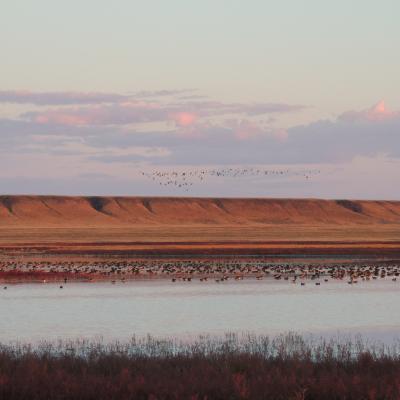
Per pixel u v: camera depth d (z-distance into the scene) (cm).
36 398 7538
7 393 7700
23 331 13650
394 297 19200
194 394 7581
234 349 10362
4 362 8888
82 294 19712
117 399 7606
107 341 12375
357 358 9581
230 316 15662
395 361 9188
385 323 14650
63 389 7750
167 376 8319
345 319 15212
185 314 15962
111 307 17112
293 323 14662
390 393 7612
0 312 16250
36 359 9219
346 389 7762
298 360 9138
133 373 8569
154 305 17450
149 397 7394
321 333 13350
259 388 7794
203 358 9344
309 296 19350
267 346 10912
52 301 18212
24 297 19025
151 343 11444
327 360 9275
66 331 13650
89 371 8700
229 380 7994
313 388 7806
